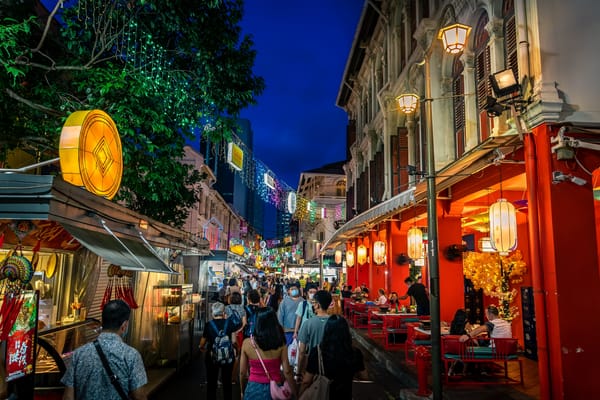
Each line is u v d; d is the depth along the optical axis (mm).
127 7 7230
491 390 7828
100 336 3232
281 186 18453
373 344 13086
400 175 15430
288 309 9016
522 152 7484
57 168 9008
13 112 6738
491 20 9008
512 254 11719
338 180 43156
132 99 6945
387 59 18812
